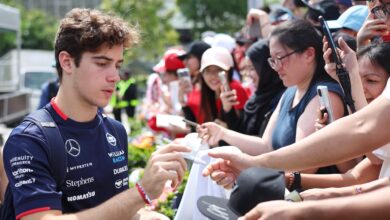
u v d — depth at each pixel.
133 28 2.58
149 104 7.88
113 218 2.23
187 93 5.37
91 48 2.39
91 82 2.41
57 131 2.40
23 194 2.25
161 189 2.25
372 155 2.74
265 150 3.51
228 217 2.17
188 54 5.80
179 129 5.07
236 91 4.82
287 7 6.17
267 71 4.25
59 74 2.50
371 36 3.21
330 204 1.71
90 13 2.44
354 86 2.84
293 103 3.33
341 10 4.93
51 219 2.20
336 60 2.88
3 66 15.80
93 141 2.52
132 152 5.37
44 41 33.59
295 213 1.71
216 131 3.58
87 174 2.47
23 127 2.38
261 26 5.92
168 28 23.81
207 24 28.78
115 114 8.15
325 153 2.23
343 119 2.21
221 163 2.68
